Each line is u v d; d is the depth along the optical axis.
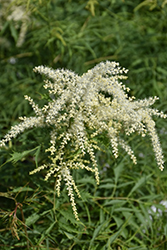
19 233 2.00
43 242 2.08
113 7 3.73
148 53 3.51
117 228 2.27
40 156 2.46
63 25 3.29
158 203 2.72
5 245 1.98
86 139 1.68
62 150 1.83
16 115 3.37
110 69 1.67
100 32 3.51
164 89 3.28
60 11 3.56
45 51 3.52
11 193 1.99
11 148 2.49
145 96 3.21
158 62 3.43
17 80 3.61
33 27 3.35
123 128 1.85
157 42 3.45
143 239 2.37
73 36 3.25
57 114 1.72
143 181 2.47
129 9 3.75
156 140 1.69
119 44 3.44
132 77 3.39
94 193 2.42
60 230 2.04
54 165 1.71
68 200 2.01
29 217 2.00
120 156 2.61
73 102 1.61
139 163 2.78
